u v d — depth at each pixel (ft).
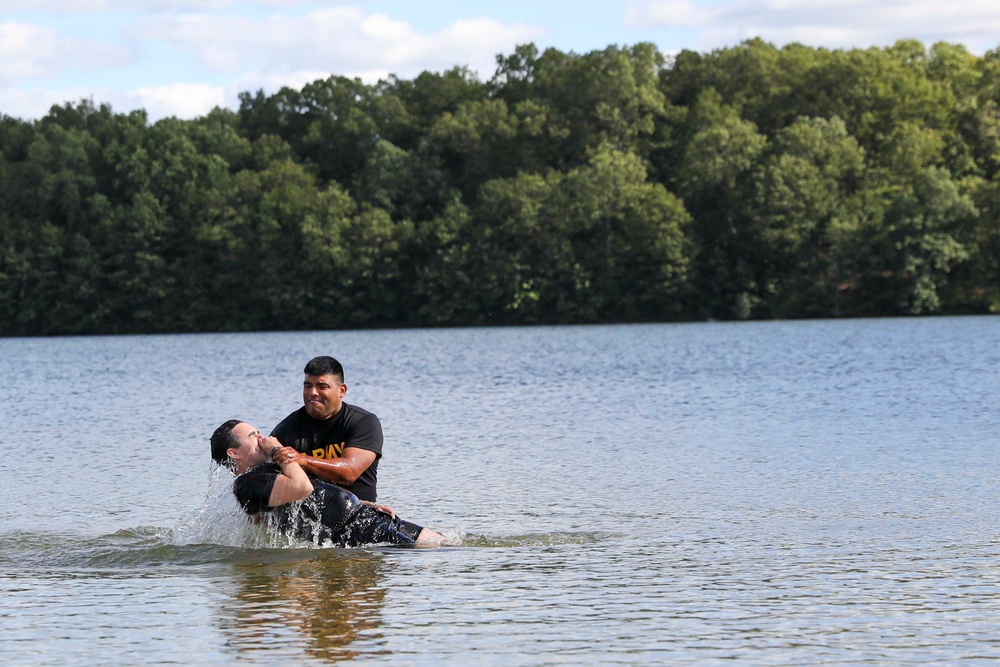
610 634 23.40
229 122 379.14
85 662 22.00
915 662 21.27
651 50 342.44
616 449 54.70
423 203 326.85
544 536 34.37
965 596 26.02
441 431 64.08
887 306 278.26
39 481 47.70
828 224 281.74
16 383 118.62
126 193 314.96
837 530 34.32
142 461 53.72
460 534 34.65
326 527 33.42
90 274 301.43
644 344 178.81
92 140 321.73
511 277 291.17
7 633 24.17
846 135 303.48
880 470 46.03
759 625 23.91
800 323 257.14
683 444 56.18
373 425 35.04
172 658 22.15
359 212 310.86
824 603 25.61
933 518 35.86
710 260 291.17
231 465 33.83
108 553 32.73
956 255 270.05
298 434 34.81
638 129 329.72
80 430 69.21
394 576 29.19
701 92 347.15
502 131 330.13
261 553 32.71
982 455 49.67
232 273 304.71
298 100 362.33
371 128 343.67
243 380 115.65
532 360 141.69
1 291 299.99
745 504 39.24
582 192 292.40
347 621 24.68
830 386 90.89
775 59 353.10
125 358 171.22
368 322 303.48
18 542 34.60
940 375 99.86
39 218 309.42
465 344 195.11
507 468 48.96
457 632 23.70
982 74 325.83
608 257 291.99
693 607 25.48
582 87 325.42
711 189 294.66
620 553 31.73
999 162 315.99
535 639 23.12
